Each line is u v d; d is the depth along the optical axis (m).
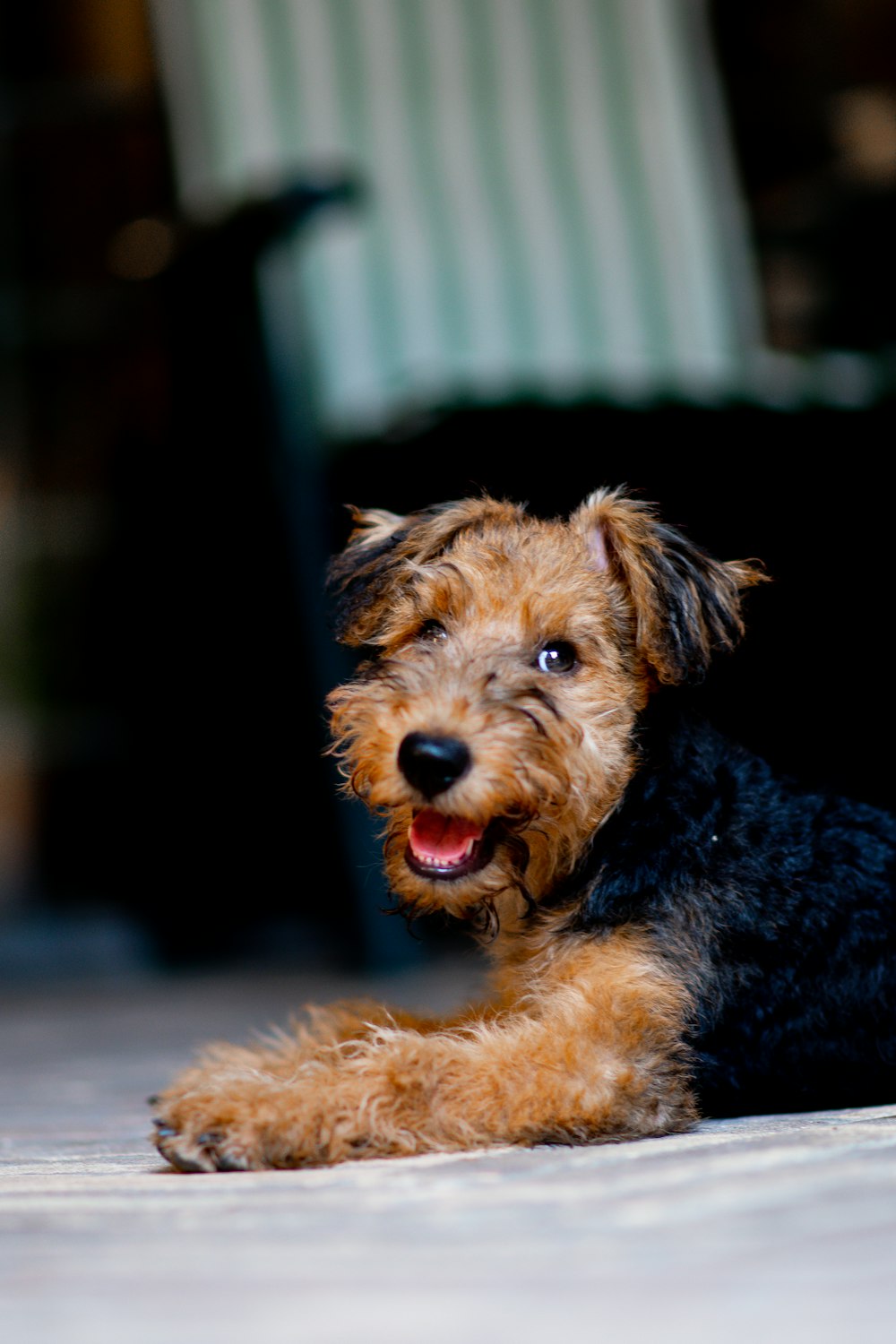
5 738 8.37
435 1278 1.42
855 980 2.71
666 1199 1.71
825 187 8.22
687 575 2.92
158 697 8.38
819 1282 1.37
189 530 8.20
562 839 2.80
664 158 8.15
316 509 6.52
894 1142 2.06
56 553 8.45
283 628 7.93
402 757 2.61
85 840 8.41
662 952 2.64
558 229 8.07
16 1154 2.59
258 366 6.58
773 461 5.35
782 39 8.21
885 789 5.23
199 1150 2.19
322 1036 2.90
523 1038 2.45
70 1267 1.53
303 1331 1.25
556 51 8.10
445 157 8.01
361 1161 2.22
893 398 5.75
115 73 8.27
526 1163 2.06
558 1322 1.27
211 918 8.28
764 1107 2.74
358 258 7.84
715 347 8.15
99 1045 4.91
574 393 5.70
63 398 8.47
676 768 2.85
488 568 3.01
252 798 8.23
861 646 5.31
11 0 8.30
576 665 2.93
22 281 8.42
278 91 7.92
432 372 7.82
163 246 7.23
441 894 2.72
